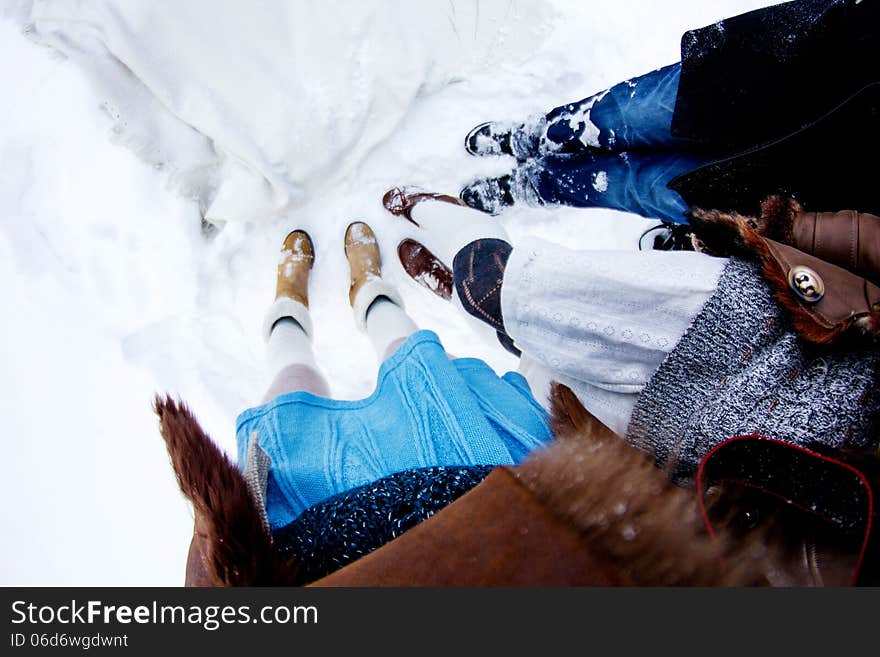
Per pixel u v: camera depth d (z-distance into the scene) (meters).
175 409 0.79
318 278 2.12
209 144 1.88
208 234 2.01
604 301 0.98
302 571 0.72
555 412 0.86
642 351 0.95
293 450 1.02
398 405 1.06
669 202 1.58
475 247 1.35
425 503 0.74
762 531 0.69
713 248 1.04
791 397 0.79
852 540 0.67
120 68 1.71
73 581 1.80
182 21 1.59
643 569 0.48
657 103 1.51
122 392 1.91
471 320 1.46
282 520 0.85
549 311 1.04
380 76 1.89
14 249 1.87
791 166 1.08
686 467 0.83
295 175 1.94
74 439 1.87
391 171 2.12
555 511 0.52
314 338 2.10
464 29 1.98
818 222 0.96
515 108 2.13
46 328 1.89
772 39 1.17
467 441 0.91
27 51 1.75
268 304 2.06
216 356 2.00
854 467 0.68
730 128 1.30
